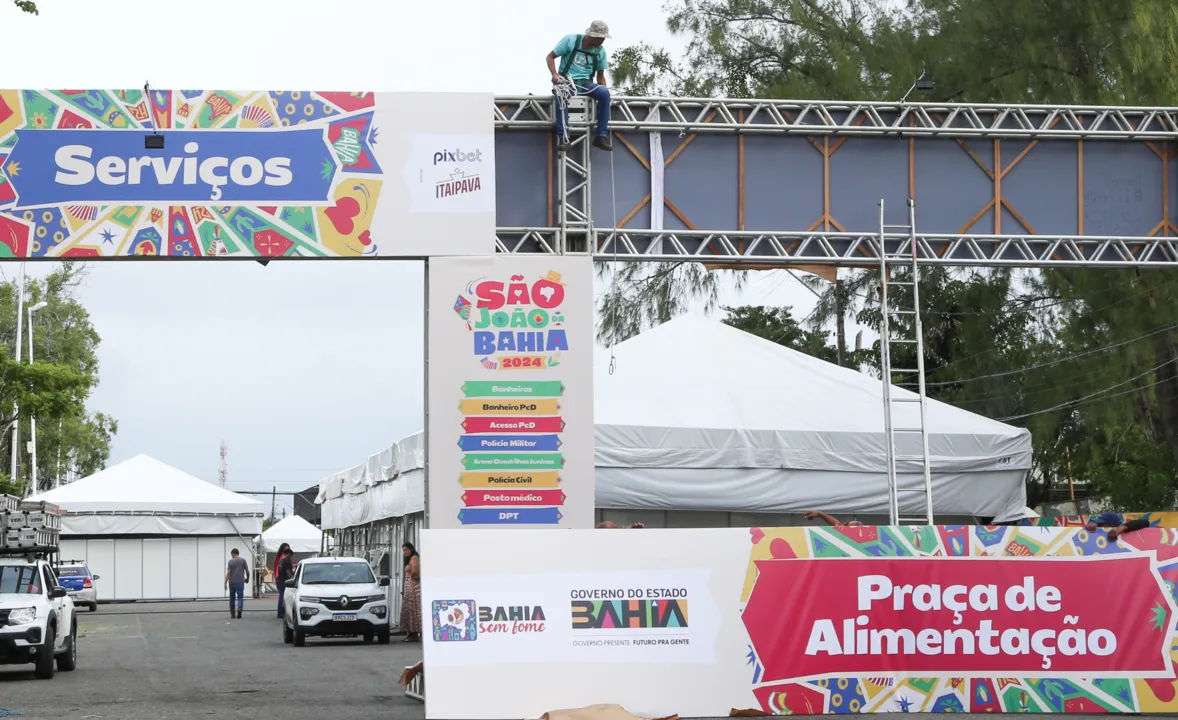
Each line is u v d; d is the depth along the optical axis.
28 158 15.57
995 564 12.41
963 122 18.28
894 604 12.28
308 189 15.88
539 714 11.65
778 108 17.52
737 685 12.00
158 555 53.25
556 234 16.72
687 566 12.09
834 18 33.00
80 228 15.56
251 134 15.84
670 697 11.88
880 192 17.73
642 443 20.78
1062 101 28.17
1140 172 18.27
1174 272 26.53
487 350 15.96
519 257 16.11
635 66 34.62
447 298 15.96
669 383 22.38
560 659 11.77
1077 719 12.05
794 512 21.42
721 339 24.31
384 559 31.59
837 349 37.09
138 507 52.06
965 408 34.09
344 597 25.03
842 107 17.67
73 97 15.66
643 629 11.93
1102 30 27.69
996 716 12.12
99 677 18.17
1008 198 17.97
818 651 12.15
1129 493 32.38
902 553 12.34
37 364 32.75
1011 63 29.33
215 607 46.06
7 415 33.03
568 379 16.03
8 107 15.58
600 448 20.61
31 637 17.52
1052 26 28.06
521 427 15.93
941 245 17.94
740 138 17.52
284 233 15.80
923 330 36.12
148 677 17.97
